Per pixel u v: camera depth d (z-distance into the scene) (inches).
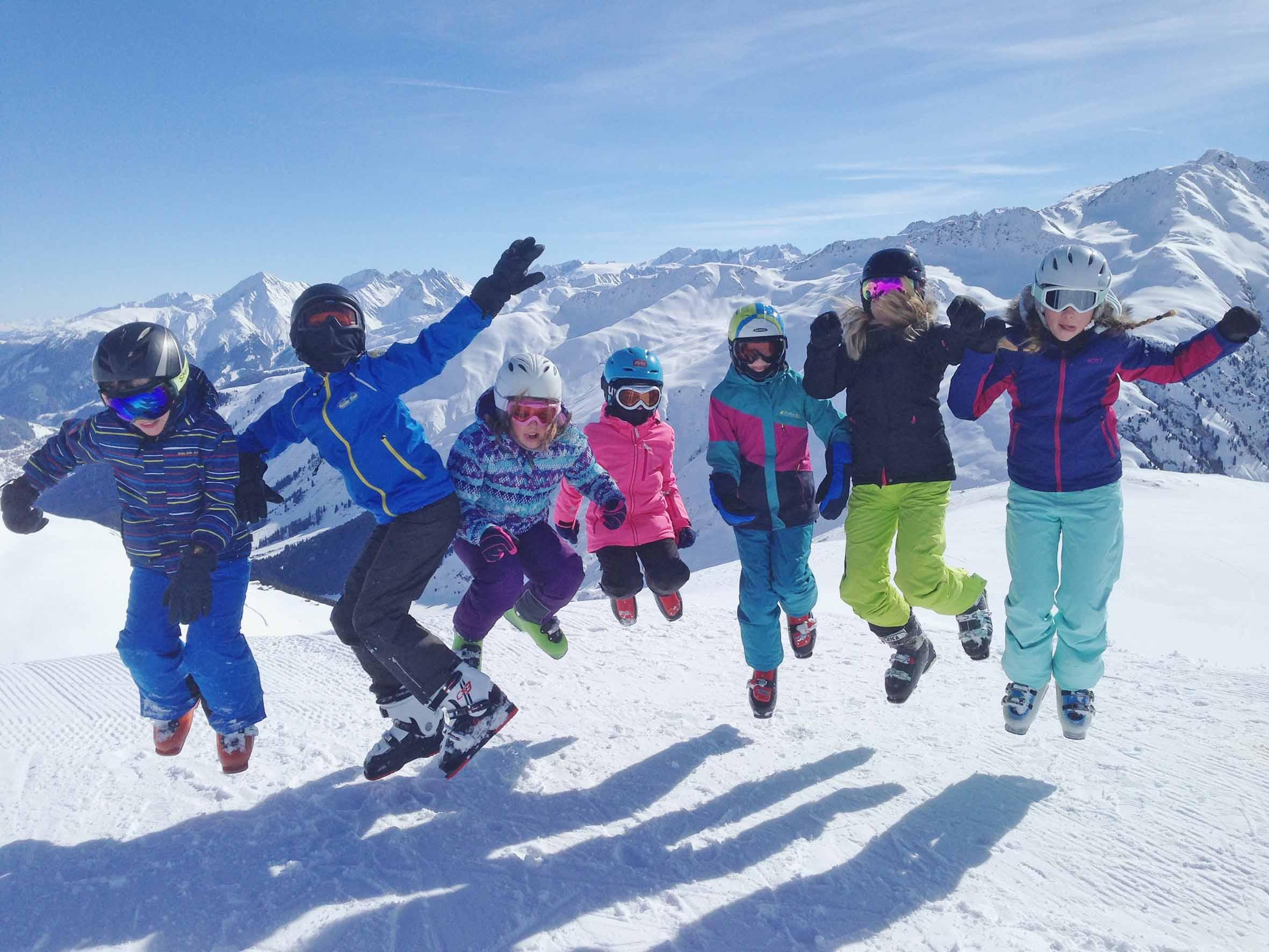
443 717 143.8
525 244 139.3
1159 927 101.2
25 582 796.0
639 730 168.9
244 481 138.2
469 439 151.0
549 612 174.6
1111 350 138.8
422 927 105.3
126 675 236.7
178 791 144.1
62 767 155.7
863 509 159.5
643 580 185.2
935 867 116.3
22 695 214.4
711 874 116.5
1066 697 147.1
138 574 136.7
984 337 136.6
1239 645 442.0
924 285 155.2
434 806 137.6
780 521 165.6
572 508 191.2
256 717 141.3
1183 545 791.1
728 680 200.7
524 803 138.3
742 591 167.9
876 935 101.9
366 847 124.5
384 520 144.9
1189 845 117.9
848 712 174.6
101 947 103.7
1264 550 757.9
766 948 100.3
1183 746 150.2
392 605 136.2
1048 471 142.5
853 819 129.9
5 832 131.3
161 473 130.8
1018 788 137.4
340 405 134.1
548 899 110.9
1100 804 130.4
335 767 152.8
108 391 124.2
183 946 103.3
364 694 199.6
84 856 123.6
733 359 165.5
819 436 166.9
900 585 155.5
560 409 153.6
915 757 150.6
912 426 153.9
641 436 181.9
